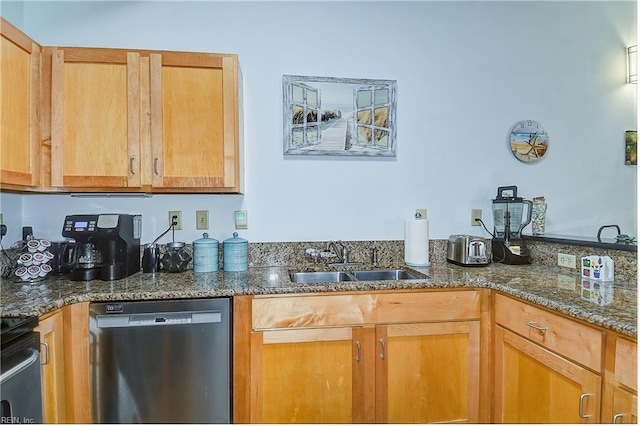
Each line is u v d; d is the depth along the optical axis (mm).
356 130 2135
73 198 1953
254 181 2072
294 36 2104
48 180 1648
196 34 2035
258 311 1522
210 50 2043
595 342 1113
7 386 1047
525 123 2297
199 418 1485
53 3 1940
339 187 2141
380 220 2174
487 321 1647
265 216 2082
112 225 1655
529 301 1387
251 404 1519
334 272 1993
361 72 2154
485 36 2266
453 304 1637
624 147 2400
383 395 1595
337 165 2139
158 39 2010
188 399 1479
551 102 2334
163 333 1462
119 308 1438
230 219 2061
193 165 1745
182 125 1736
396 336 1602
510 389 1508
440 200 2229
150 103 1710
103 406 1429
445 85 2229
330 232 2135
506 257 2084
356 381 1576
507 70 2287
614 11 2385
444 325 1630
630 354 1010
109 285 1570
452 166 2238
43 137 1646
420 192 2211
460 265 2035
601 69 2375
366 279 2014
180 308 1474
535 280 1634
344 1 2145
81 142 1671
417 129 2205
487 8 2268
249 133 2064
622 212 2395
